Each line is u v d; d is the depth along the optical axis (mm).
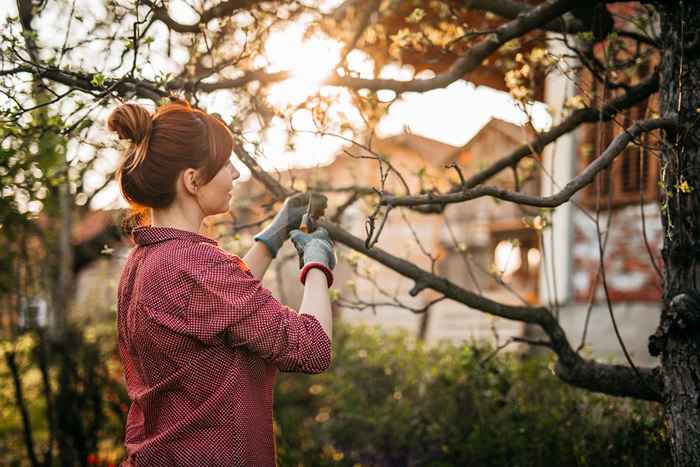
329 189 3035
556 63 2490
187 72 2566
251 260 1668
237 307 1376
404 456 4207
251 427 1425
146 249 1520
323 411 5207
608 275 5543
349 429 4543
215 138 1536
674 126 2029
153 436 1451
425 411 4109
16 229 4406
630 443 2889
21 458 4625
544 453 3248
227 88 2557
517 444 3330
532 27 2402
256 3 2510
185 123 1512
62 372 4391
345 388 4688
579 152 5723
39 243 5227
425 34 2828
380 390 4695
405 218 2635
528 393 3648
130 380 1559
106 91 1941
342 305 2602
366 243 1880
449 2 2764
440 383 4082
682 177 2062
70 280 5305
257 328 1379
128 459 1512
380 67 3229
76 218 5375
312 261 1538
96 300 6320
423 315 8383
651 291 5246
